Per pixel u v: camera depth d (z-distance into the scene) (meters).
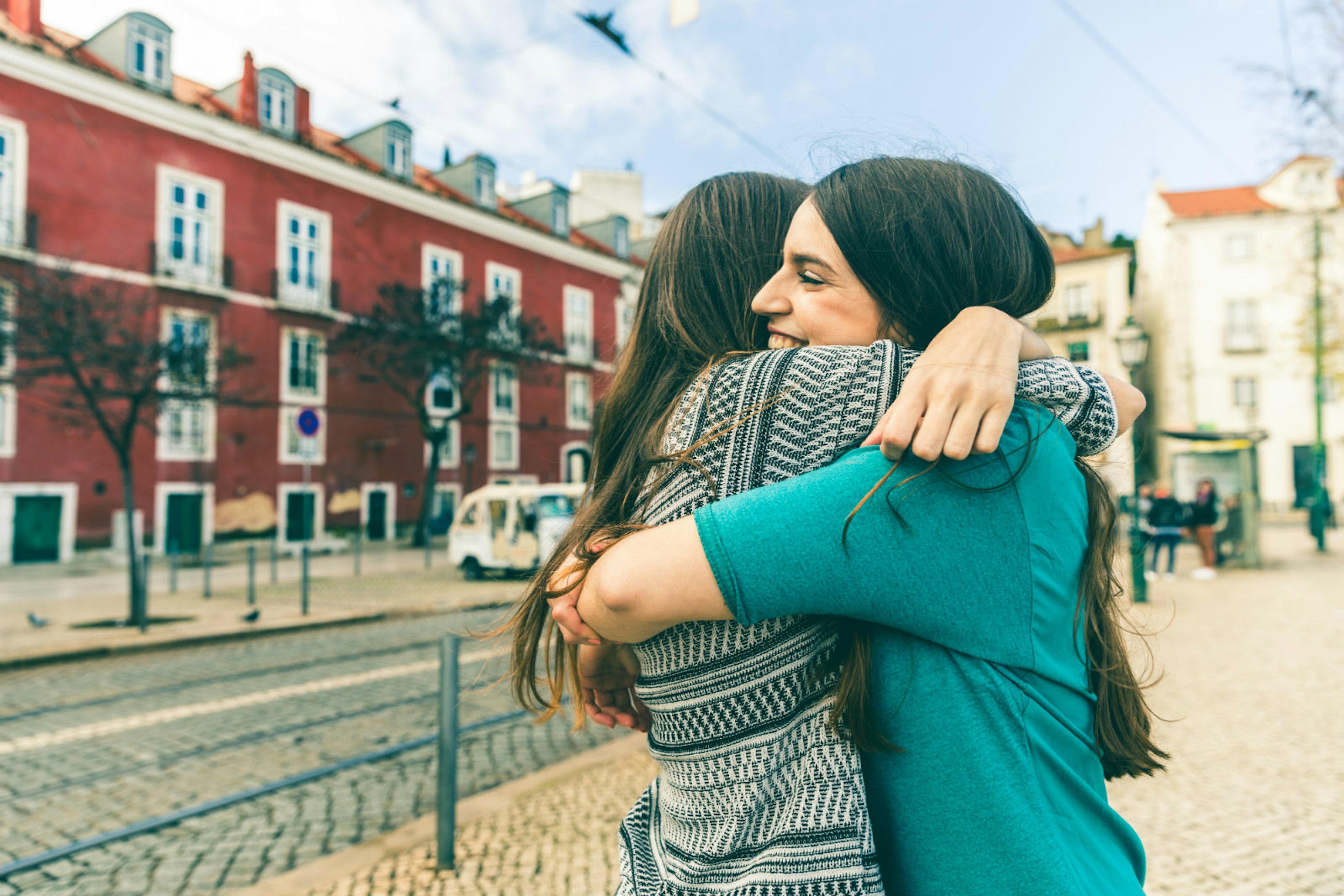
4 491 19.09
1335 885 2.65
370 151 26.70
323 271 24.25
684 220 0.85
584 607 0.67
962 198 0.73
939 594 0.60
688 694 0.66
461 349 24.67
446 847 2.89
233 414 22.56
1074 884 0.59
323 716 5.38
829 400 0.65
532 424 30.27
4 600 13.09
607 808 3.46
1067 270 34.59
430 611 10.89
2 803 3.88
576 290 31.48
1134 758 0.78
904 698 0.62
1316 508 18.02
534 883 2.75
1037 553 0.63
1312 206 18.75
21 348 13.45
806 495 0.60
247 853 3.28
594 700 0.92
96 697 6.14
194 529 22.02
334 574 16.64
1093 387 0.71
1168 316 35.28
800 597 0.59
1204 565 14.15
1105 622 0.77
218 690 6.28
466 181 29.31
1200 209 34.97
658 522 0.68
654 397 0.78
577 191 38.50
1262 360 33.41
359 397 25.42
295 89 24.31
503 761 4.40
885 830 0.64
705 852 0.67
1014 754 0.61
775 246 0.83
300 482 23.89
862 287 0.72
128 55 20.81
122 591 14.73
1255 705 4.95
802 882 0.61
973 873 0.60
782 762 0.65
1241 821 3.22
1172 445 20.31
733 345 0.79
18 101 18.75
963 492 0.60
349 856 3.02
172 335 20.95
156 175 20.89
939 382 0.59
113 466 20.67
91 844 3.38
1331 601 9.90
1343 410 32.81
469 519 15.16
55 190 19.30
